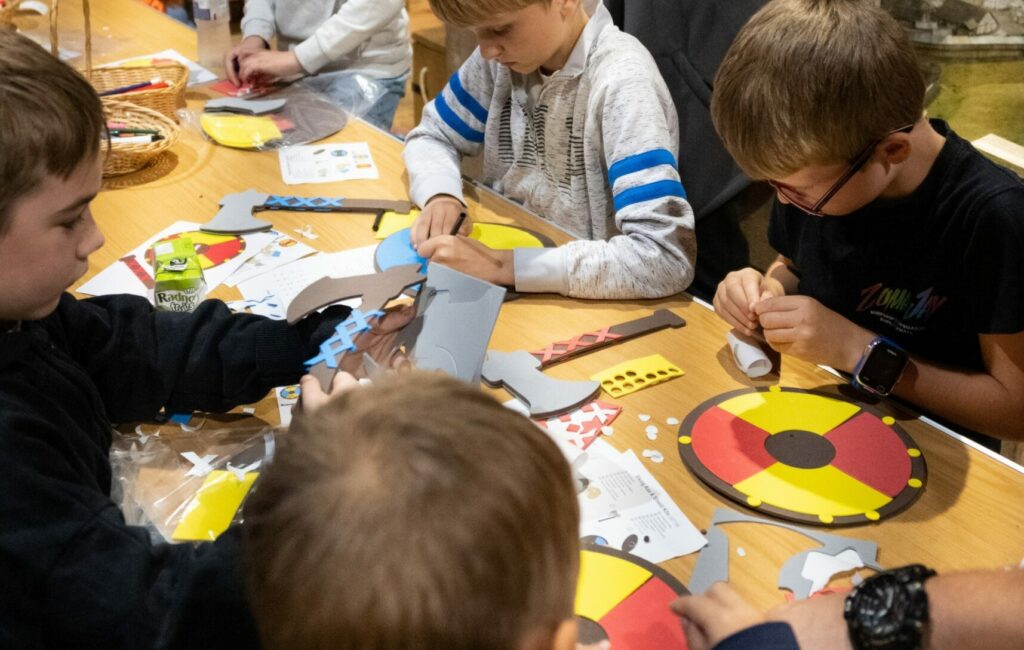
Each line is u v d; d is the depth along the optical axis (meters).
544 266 1.33
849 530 0.94
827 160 1.07
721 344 1.24
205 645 0.74
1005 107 2.01
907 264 1.22
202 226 1.47
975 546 0.92
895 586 0.69
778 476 0.99
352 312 1.05
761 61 1.06
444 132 1.72
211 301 1.13
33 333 0.87
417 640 0.49
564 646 0.57
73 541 0.74
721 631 0.73
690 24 1.68
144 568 0.75
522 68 1.50
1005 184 1.12
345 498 0.50
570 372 1.18
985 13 1.94
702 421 1.08
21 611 0.73
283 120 1.86
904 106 1.06
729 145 1.13
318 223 1.50
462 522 0.49
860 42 1.03
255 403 1.14
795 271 1.46
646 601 0.85
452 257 1.33
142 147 1.62
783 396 1.12
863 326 1.30
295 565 0.50
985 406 1.13
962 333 1.21
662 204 1.39
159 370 1.07
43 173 0.75
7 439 0.75
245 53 2.09
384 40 2.32
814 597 0.76
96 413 0.97
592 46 1.52
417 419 0.53
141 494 1.00
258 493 0.54
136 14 2.40
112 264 1.38
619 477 1.00
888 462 1.01
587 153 1.55
